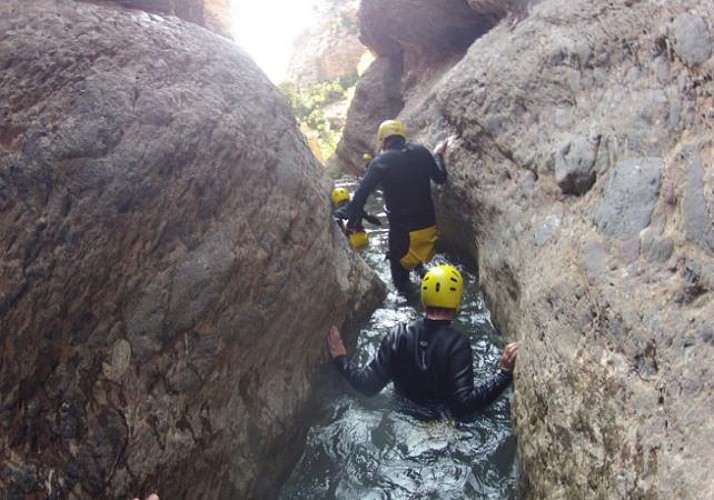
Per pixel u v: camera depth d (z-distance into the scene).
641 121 2.65
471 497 2.81
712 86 2.12
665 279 2.02
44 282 1.72
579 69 3.71
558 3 4.46
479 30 8.10
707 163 1.99
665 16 2.74
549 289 2.82
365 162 10.09
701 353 1.71
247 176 2.66
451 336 3.41
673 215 2.12
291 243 2.95
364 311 3.98
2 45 1.86
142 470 1.92
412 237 5.12
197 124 2.38
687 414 1.65
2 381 1.58
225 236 2.45
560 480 2.27
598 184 2.86
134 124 2.11
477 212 4.91
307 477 2.95
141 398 1.99
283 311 2.85
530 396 2.73
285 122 3.18
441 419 3.38
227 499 2.34
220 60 2.80
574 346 2.42
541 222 3.47
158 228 2.15
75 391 1.79
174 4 3.10
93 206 1.91
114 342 1.95
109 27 2.26
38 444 1.64
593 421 2.12
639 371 1.96
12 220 1.68
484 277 4.62
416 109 6.96
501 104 4.61
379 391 3.46
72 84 1.98
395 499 2.81
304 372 3.15
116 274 1.97
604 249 2.47
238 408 2.49
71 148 1.88
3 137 1.74
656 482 1.67
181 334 2.21
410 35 9.12
